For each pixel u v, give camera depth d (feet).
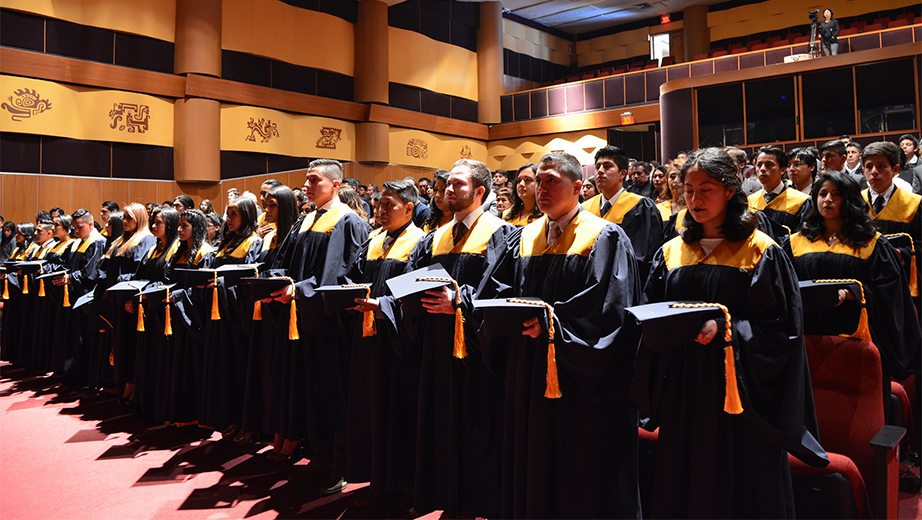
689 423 6.59
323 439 11.21
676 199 13.48
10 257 28.30
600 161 13.30
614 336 6.96
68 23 32.89
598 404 7.16
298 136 42.50
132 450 13.46
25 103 31.35
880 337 9.37
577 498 7.18
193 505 10.45
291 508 10.21
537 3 57.21
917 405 10.66
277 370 11.83
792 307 6.42
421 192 29.04
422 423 9.12
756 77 37.06
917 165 17.44
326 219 11.85
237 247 14.14
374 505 10.19
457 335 8.20
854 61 34.32
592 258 7.45
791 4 53.52
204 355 13.76
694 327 6.16
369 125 46.39
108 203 24.94
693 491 6.40
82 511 10.33
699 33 57.62
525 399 7.47
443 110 52.54
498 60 55.77
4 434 14.74
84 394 18.89
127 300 14.76
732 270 6.68
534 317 7.09
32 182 31.89
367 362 10.14
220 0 37.60
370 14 45.93
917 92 32.83
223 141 38.19
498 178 20.75
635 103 49.16
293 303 10.98
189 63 36.27
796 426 6.20
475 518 9.35
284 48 41.52
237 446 13.52
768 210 13.16
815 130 35.68
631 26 63.16
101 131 33.86
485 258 9.05
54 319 21.74
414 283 8.32
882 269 9.42
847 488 6.97
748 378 6.24
